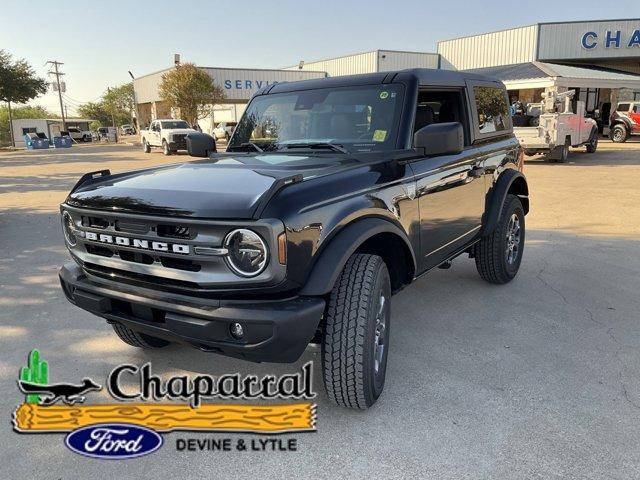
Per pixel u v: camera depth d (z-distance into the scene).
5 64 46.88
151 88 46.19
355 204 2.98
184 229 2.62
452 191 4.14
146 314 2.87
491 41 36.56
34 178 17.45
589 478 2.59
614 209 9.70
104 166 21.73
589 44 32.94
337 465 2.74
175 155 28.31
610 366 3.73
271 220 2.49
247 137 4.36
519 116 18.67
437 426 3.04
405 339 4.22
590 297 5.13
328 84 4.22
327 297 2.99
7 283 5.75
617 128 27.84
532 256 6.61
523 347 4.05
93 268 3.12
